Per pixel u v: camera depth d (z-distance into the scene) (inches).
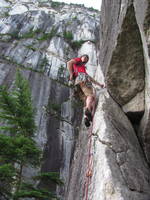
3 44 906.7
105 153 160.7
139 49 195.3
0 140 312.3
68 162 526.6
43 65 834.8
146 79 200.8
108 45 243.0
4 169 294.0
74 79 205.2
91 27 1103.6
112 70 210.8
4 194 318.0
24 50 887.1
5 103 381.1
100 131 178.5
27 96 389.7
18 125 372.8
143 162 184.7
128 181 149.9
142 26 158.7
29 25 1065.5
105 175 146.3
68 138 585.6
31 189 319.9
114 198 135.0
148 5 146.5
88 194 152.4
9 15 1123.3
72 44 993.5
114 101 220.7
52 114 637.3
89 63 881.5
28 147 316.8
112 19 232.7
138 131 213.8
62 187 443.8
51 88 724.0
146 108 200.5
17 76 410.6
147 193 153.4
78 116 650.2
